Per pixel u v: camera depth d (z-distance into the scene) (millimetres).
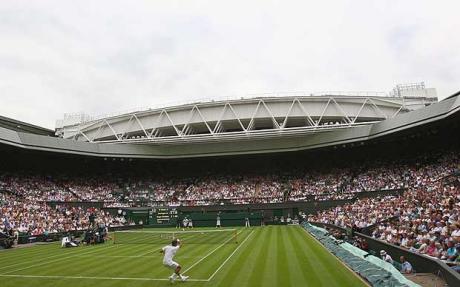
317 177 65250
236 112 60062
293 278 15812
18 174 60312
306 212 57000
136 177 73562
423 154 56688
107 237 40188
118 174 72938
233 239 34438
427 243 19250
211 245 29906
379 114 59906
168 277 16984
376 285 13625
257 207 59719
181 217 59875
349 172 63125
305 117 59938
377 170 59312
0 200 47719
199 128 67625
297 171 69125
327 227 39344
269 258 21672
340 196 56594
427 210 28734
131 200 65000
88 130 69188
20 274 18766
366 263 17469
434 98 64000
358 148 65500
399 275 13805
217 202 62688
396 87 66562
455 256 16125
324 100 59219
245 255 23250
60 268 20453
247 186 67000
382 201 43625
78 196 61594
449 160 49719
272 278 15930
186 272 18062
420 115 45656
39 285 15984
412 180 50344
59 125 77812
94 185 67375
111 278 17156
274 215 58719
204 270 18422
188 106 60875
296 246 27359
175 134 68562
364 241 24812
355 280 15109
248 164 73750
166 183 71938
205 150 65312
